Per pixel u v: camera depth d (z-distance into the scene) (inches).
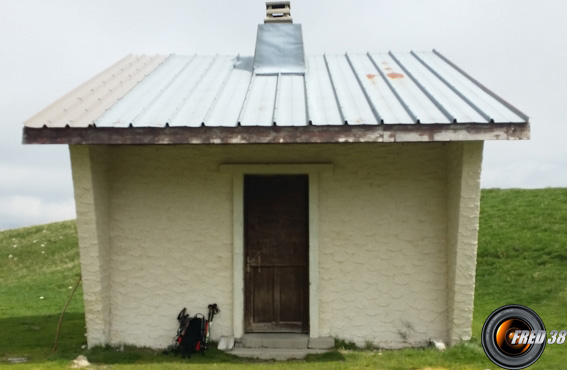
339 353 281.7
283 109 281.0
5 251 825.5
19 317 415.2
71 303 498.6
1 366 264.5
